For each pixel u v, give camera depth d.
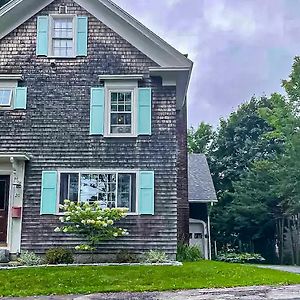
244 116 40.62
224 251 34.16
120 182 13.63
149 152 13.72
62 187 13.59
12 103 13.98
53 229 13.30
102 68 14.23
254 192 31.91
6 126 13.85
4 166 13.74
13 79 14.09
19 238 13.21
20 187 13.42
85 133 13.82
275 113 32.47
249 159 38.44
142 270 10.86
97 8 14.58
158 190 13.52
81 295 8.22
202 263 13.81
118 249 13.21
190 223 23.44
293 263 29.02
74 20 14.55
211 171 39.91
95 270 10.77
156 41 14.20
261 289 8.77
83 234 13.22
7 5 14.24
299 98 30.81
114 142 13.78
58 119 13.90
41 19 14.51
